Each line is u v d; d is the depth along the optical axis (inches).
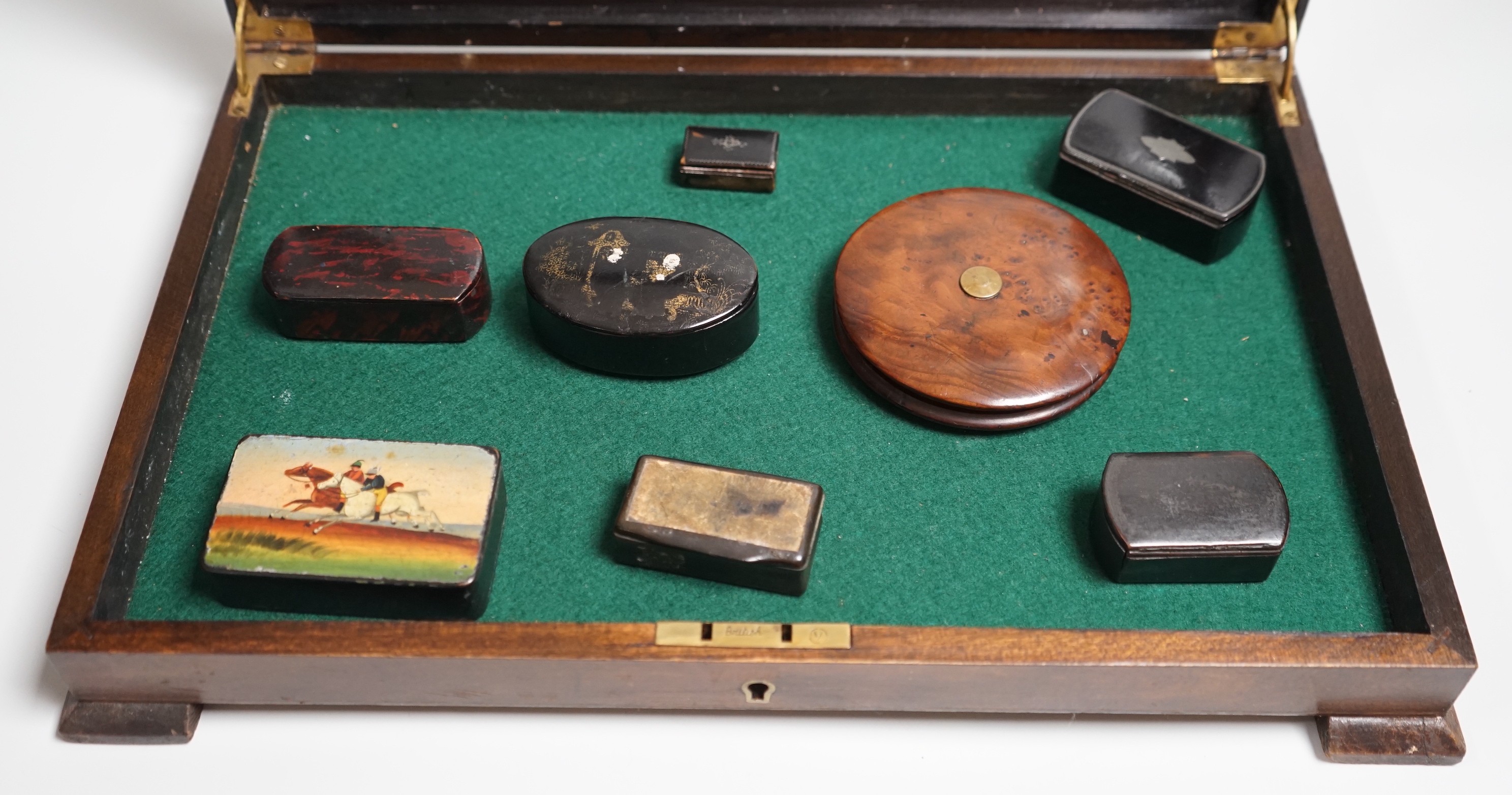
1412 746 29.5
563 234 31.8
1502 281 34.5
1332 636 28.7
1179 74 34.9
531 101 35.3
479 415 31.5
